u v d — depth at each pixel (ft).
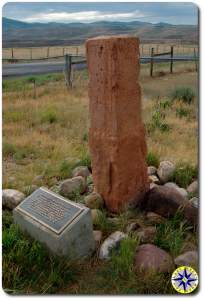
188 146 24.68
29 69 62.13
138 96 16.31
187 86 43.09
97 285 12.80
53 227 13.73
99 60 15.52
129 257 13.04
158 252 13.35
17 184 19.27
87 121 30.32
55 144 24.58
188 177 19.13
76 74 53.72
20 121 30.09
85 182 18.67
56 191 18.54
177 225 15.20
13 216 15.40
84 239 13.79
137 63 15.98
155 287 12.41
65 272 13.03
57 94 40.83
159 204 16.01
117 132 15.81
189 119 31.83
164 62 75.56
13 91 42.45
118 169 16.17
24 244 13.61
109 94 15.58
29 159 22.98
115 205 16.57
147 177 17.37
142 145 16.94
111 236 14.30
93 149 16.81
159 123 28.60
